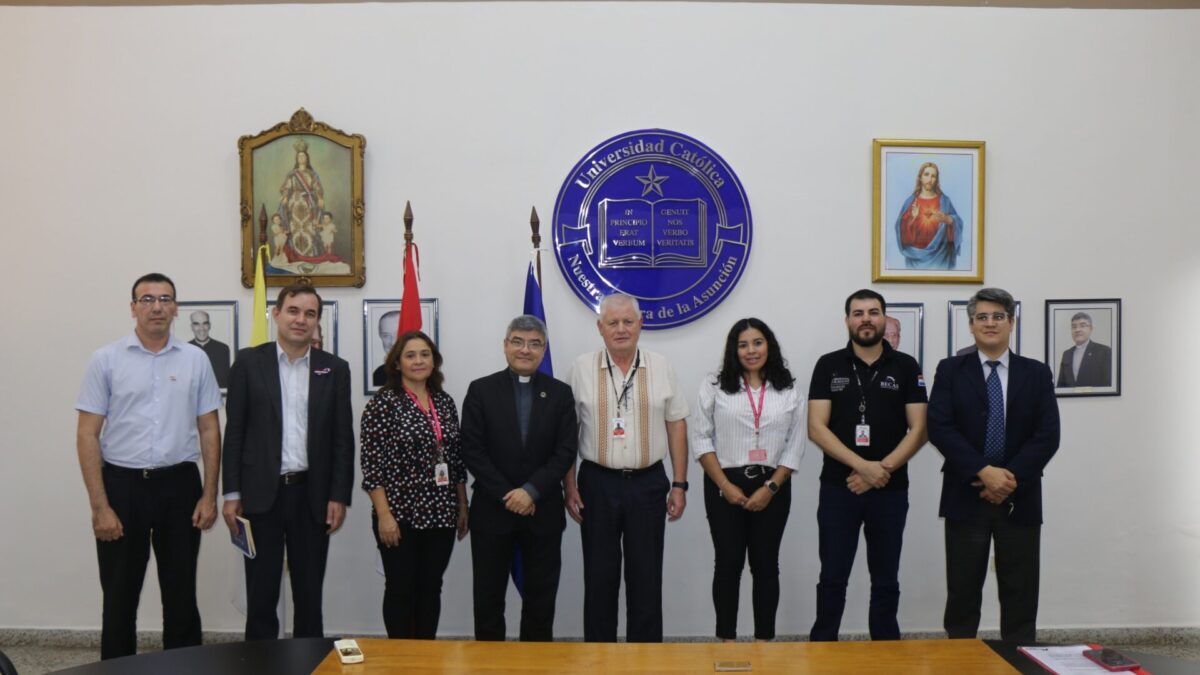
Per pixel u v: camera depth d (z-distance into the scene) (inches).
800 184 168.6
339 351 167.5
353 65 167.5
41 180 167.5
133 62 167.3
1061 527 169.9
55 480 167.6
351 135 165.5
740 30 168.2
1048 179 169.9
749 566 154.0
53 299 167.6
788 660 84.0
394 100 167.3
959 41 169.3
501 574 138.2
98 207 167.5
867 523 143.3
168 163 167.6
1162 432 170.4
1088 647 87.4
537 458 137.4
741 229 167.6
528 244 167.9
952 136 169.6
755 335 145.1
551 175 167.9
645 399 141.4
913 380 143.6
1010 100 169.8
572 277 167.2
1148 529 170.4
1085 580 169.8
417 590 136.5
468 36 167.5
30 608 167.9
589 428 142.4
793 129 168.6
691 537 168.1
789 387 145.9
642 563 139.5
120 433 133.8
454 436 138.6
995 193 169.9
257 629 132.7
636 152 167.5
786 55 168.6
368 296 167.3
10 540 167.9
